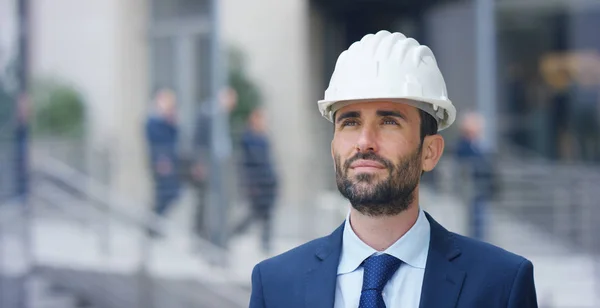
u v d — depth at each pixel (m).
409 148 2.36
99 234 8.93
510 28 13.38
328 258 2.44
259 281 2.49
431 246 2.41
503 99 13.41
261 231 9.18
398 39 2.46
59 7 13.32
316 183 9.39
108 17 13.16
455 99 12.91
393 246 2.39
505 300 2.34
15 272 8.25
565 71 13.44
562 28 13.40
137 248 8.83
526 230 8.95
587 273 8.62
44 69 13.34
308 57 12.49
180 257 8.80
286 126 12.29
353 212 2.43
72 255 8.68
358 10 12.70
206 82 12.76
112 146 10.06
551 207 8.98
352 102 2.38
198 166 9.27
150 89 13.19
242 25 12.45
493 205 8.95
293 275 2.46
